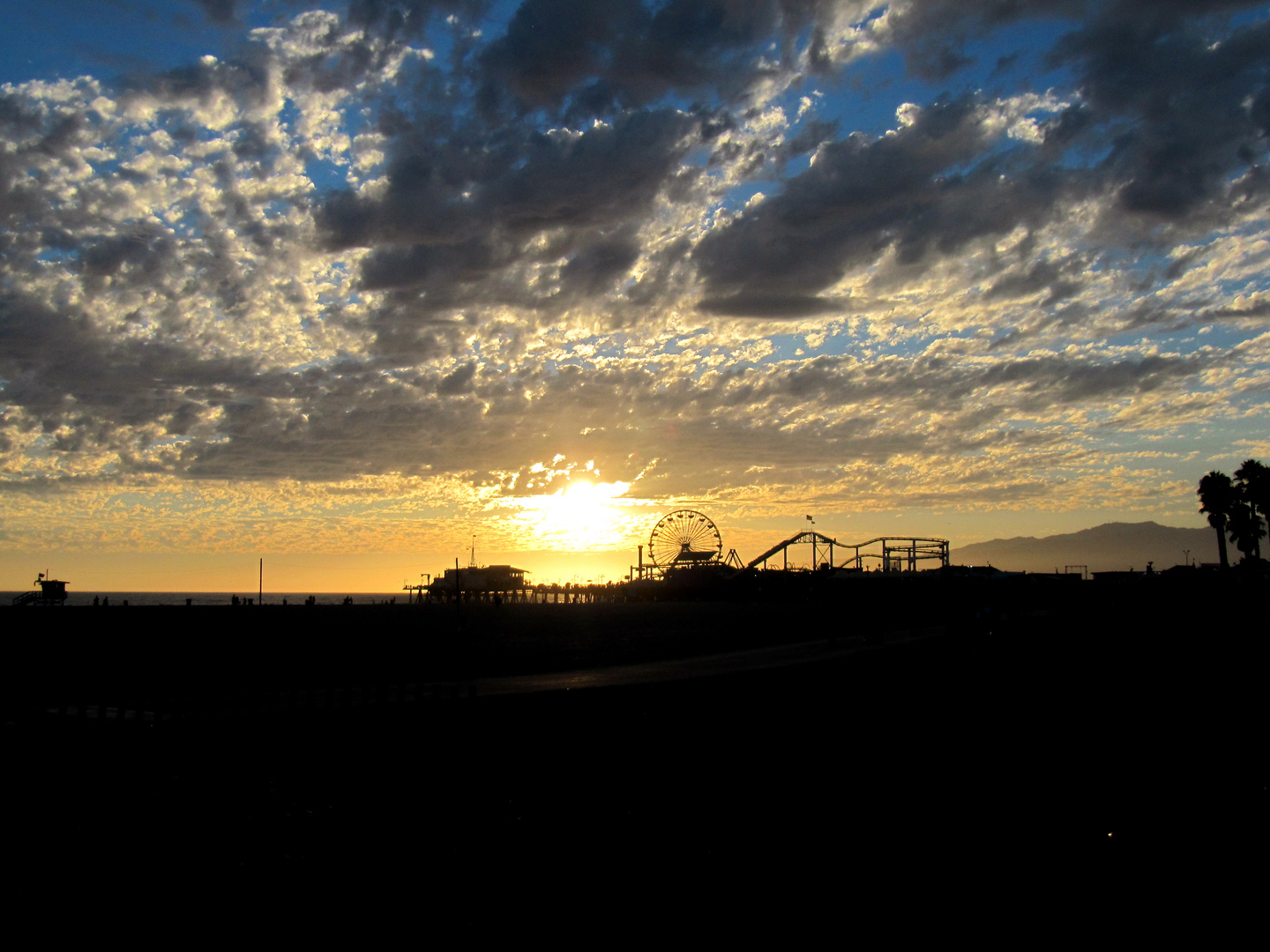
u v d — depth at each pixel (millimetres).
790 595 173375
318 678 47375
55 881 15984
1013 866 16672
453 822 19844
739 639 75688
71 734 29297
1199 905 14578
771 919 14172
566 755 27641
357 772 24984
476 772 25250
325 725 30828
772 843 18250
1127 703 35750
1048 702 36719
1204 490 112688
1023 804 20969
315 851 17812
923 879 16031
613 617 118250
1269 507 105188
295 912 14508
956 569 159375
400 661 56188
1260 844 17656
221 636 77562
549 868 16688
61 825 19562
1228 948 12977
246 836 18812
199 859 17188
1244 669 44781
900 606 131625
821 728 32156
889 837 18500
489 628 94375
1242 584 98688
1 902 14961
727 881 16047
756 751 28078
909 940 13391
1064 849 17578
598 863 16922
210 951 12867
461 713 33125
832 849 17719
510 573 197375
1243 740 27641
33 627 84938
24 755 26844
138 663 55000
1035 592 135375
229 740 28891
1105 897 15016
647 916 14328
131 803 21453
